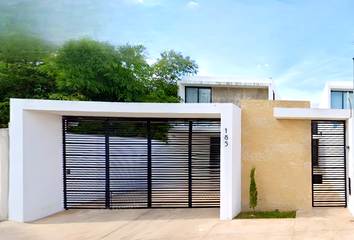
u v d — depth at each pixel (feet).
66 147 22.09
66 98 30.55
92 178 22.22
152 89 39.91
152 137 22.88
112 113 19.67
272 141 21.68
